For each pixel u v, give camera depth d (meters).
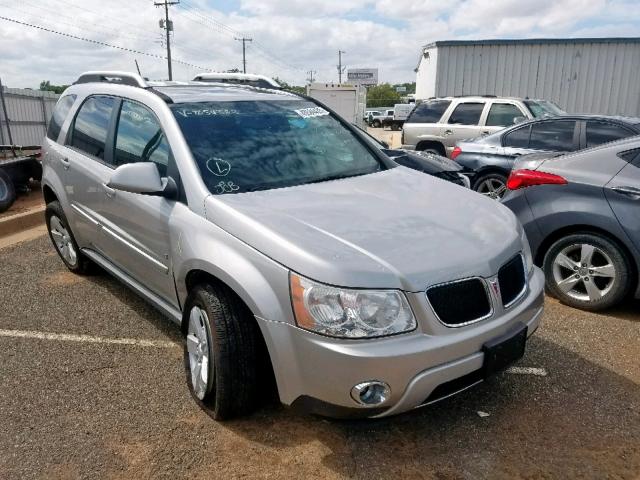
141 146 3.75
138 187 3.17
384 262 2.51
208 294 2.90
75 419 3.07
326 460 2.74
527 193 4.69
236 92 4.21
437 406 3.19
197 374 3.13
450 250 2.67
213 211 3.01
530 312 2.91
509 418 3.08
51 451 2.81
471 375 2.64
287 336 2.54
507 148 7.83
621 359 3.72
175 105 3.69
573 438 2.91
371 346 2.41
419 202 3.27
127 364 3.67
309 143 3.87
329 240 2.65
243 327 2.80
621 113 16.28
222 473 2.66
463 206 3.29
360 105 28.67
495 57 16.50
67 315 4.45
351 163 3.91
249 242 2.75
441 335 2.50
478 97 11.02
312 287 2.46
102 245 4.36
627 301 4.73
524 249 3.13
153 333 4.13
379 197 3.29
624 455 2.78
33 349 3.88
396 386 2.43
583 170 4.46
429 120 11.38
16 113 20.75
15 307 4.61
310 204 3.08
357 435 2.93
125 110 4.07
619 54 15.91
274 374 2.66
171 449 2.82
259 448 2.83
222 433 2.94
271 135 3.77
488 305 2.67
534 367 3.62
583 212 4.34
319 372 2.47
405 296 2.47
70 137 4.81
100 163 4.21
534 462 2.73
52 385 3.42
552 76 16.41
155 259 3.51
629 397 3.28
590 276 4.41
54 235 5.46
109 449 2.82
